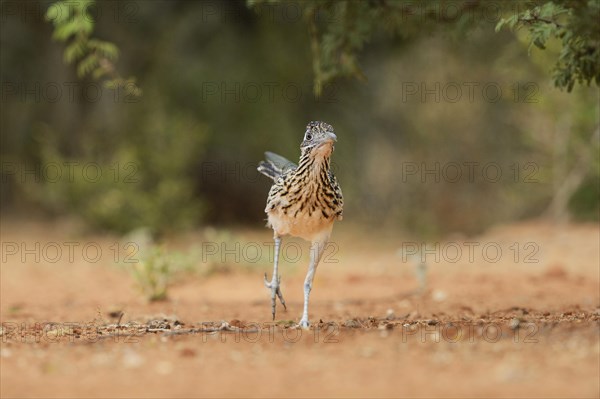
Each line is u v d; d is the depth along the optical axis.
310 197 8.43
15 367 6.31
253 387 5.55
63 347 7.19
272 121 25.11
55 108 24.80
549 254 16.44
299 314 10.16
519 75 20.59
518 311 9.67
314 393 5.37
